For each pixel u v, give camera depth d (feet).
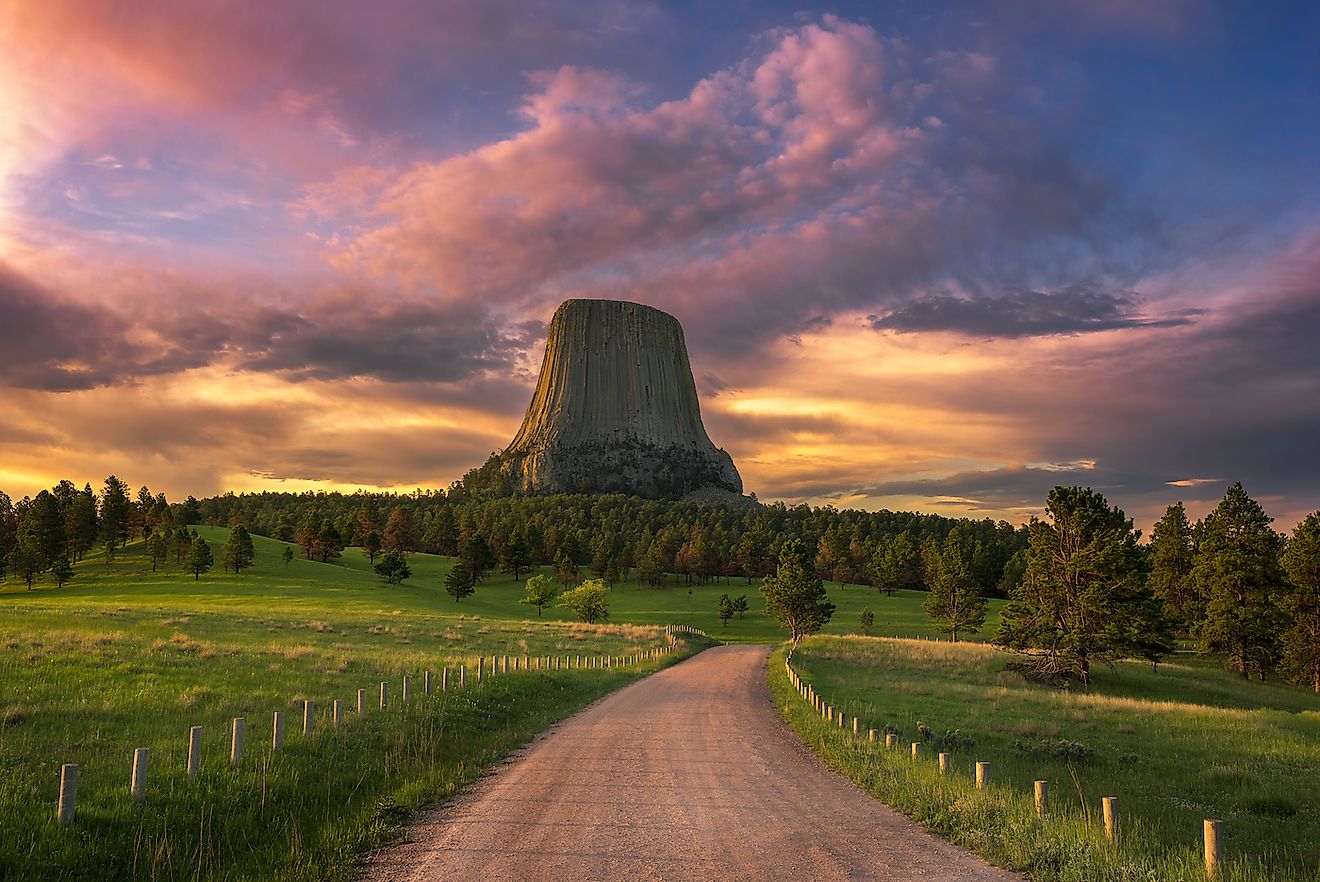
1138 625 160.25
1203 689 163.94
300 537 469.16
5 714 50.67
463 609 317.63
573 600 307.58
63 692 61.11
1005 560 506.07
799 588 257.55
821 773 49.37
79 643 90.99
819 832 33.65
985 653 189.78
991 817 34.47
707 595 451.94
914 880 26.78
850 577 509.35
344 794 39.42
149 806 32.42
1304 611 184.75
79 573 360.07
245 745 45.50
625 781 45.68
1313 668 179.01
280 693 69.21
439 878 27.04
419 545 614.75
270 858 29.35
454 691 76.89
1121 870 26.86
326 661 97.35
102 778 36.83
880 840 32.37
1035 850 29.19
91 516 397.80
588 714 81.20
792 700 93.56
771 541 597.11
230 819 33.12
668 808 38.42
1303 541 186.39
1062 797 46.44
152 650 91.86
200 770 38.24
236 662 89.15
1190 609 235.20
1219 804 50.60
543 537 560.20
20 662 74.43
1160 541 253.44
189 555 345.92
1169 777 60.03
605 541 558.97
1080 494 167.43
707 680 128.06
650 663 161.38
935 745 67.31
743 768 50.67
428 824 35.01
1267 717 102.06
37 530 348.18
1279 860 34.81
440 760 50.26
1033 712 100.32
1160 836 36.47
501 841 32.01
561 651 170.50
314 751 45.75
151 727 50.88
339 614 222.89
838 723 69.46
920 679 140.87
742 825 34.88
